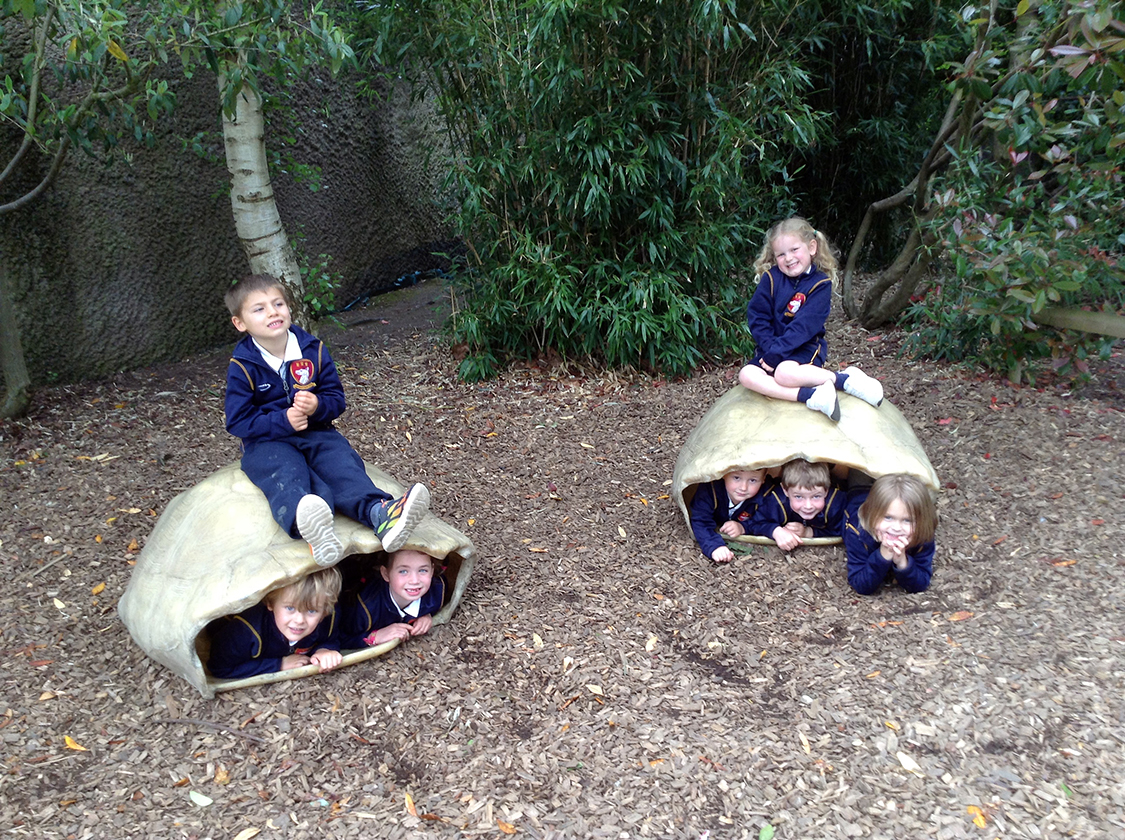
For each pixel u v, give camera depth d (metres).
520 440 4.60
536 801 2.19
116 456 4.32
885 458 3.09
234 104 4.39
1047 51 4.08
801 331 3.47
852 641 2.77
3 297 4.51
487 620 2.95
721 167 4.93
